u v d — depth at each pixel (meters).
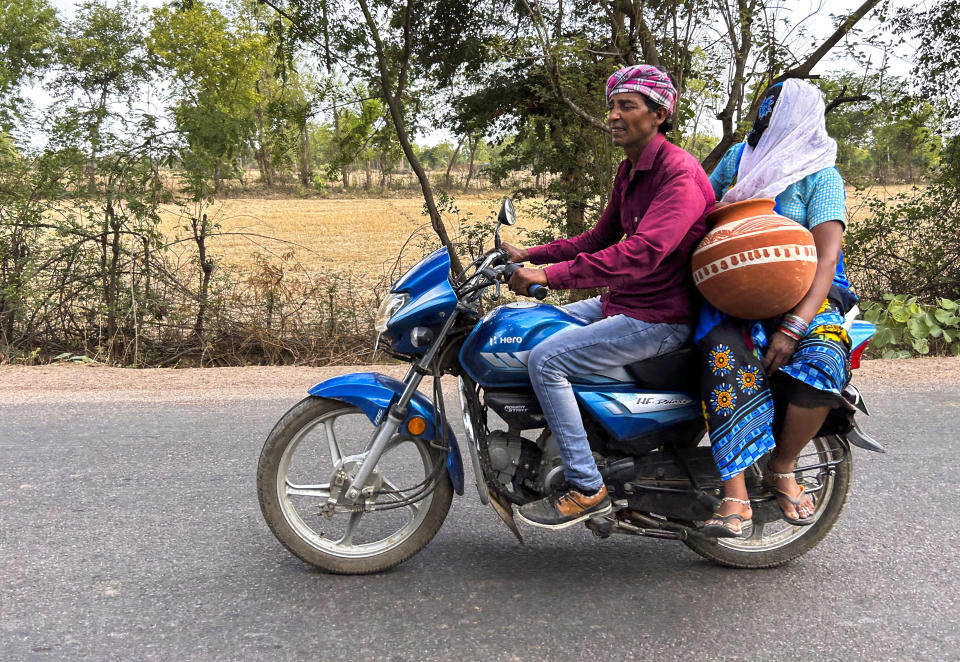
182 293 9.52
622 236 3.49
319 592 3.15
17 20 16.98
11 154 9.32
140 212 9.05
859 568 3.42
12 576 3.24
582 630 2.89
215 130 9.45
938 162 10.73
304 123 11.09
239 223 32.41
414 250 21.50
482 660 2.69
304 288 9.86
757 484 3.27
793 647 2.80
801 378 2.98
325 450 4.88
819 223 3.08
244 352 9.50
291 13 10.02
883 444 5.07
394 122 10.57
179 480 4.40
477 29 11.02
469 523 3.90
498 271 2.95
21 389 6.69
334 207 45.88
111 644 2.75
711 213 2.99
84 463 4.68
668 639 2.84
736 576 3.36
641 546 3.67
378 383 3.27
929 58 10.07
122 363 8.93
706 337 3.03
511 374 3.10
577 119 10.55
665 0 9.77
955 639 2.86
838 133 10.96
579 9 10.43
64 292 9.23
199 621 2.91
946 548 3.61
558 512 3.09
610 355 3.04
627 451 3.18
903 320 8.62
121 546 3.55
